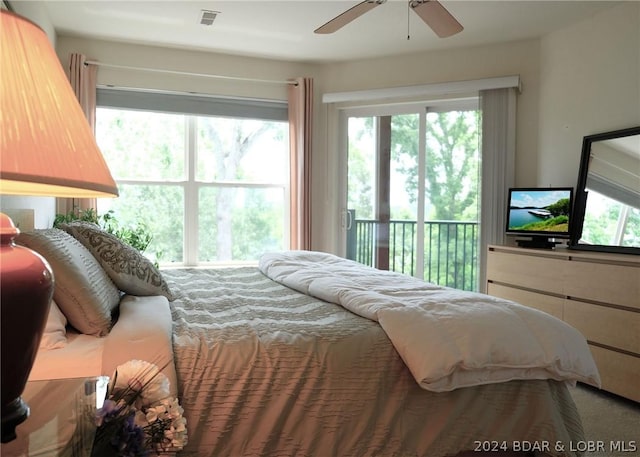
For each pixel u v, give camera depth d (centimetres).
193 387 139
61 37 375
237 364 144
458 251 422
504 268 344
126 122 406
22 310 80
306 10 325
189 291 228
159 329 145
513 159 389
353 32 365
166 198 417
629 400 262
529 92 387
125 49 392
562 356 165
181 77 408
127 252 193
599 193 319
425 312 167
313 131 441
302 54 417
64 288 147
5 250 83
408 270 433
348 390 151
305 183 429
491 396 164
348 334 159
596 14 331
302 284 227
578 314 286
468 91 397
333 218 446
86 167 81
